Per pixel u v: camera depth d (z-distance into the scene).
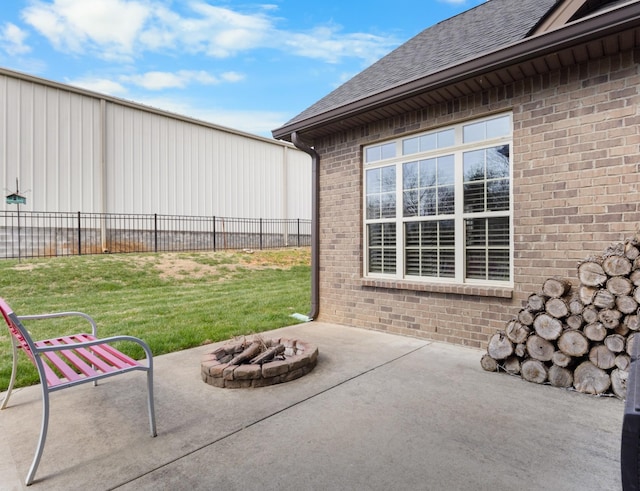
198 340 5.27
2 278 9.61
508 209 4.62
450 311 5.09
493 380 3.76
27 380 3.75
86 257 12.58
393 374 3.96
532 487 2.13
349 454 2.48
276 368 3.69
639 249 3.21
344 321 6.39
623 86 3.76
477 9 7.47
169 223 15.53
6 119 11.75
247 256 15.77
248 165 18.45
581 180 4.00
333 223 6.57
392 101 4.98
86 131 13.30
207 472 2.30
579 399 3.29
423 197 5.47
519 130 4.43
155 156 15.12
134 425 2.90
